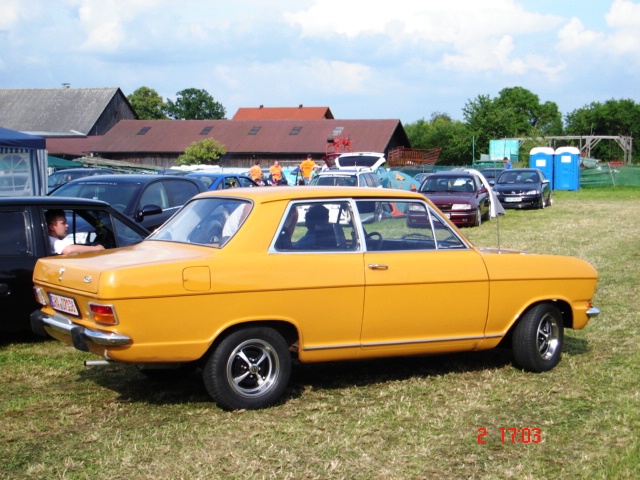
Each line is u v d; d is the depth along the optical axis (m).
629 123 91.06
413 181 30.52
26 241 7.84
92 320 5.50
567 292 7.08
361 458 4.87
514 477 4.59
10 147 17.81
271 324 5.88
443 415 5.72
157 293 5.38
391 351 6.33
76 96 72.75
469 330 6.62
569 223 22.78
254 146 59.34
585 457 4.89
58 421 5.54
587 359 7.45
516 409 5.91
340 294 6.02
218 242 5.91
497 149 56.66
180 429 5.37
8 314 7.66
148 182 12.25
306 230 6.07
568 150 42.81
